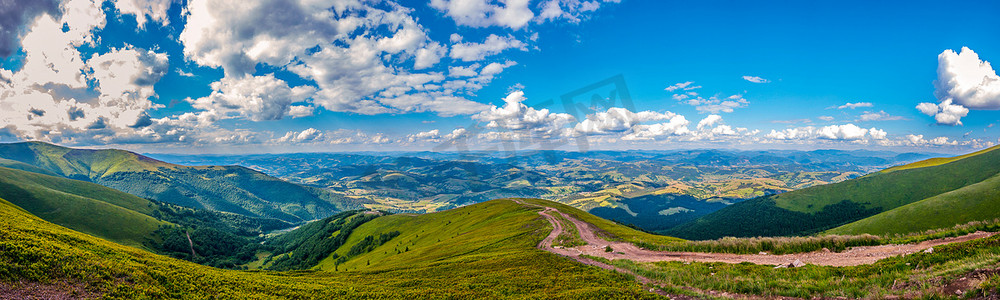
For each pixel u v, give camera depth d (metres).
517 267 42.69
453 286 34.94
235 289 32.47
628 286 27.22
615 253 48.78
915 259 21.77
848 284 20.16
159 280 29.64
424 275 44.44
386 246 177.75
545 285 31.22
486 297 29.22
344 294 33.41
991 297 13.23
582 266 38.88
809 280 22.56
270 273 49.22
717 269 30.23
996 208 149.62
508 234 87.12
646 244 52.69
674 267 33.72
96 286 25.95
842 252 31.97
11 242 27.39
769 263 31.70
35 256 26.73
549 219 105.38
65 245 31.83
